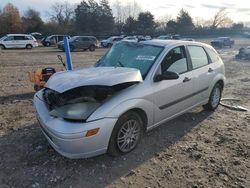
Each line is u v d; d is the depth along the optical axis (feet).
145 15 264.93
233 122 19.97
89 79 13.58
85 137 12.30
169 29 278.67
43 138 16.34
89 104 13.07
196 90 18.99
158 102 15.58
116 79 13.65
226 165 13.96
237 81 37.68
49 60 64.95
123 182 12.41
